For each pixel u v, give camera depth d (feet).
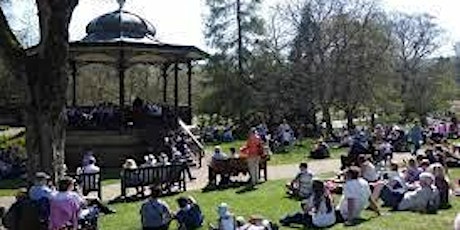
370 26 184.55
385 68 187.83
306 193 60.59
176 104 114.21
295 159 105.19
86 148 98.99
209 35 197.36
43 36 56.75
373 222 45.85
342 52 180.34
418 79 237.66
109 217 54.03
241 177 79.61
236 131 181.78
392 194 52.13
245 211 54.49
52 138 56.85
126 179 64.54
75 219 41.91
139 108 104.53
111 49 101.09
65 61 57.16
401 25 241.35
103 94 203.51
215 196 64.34
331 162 99.81
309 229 45.68
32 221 38.81
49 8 56.08
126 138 99.45
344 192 47.29
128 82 214.07
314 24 182.50
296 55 184.34
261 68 189.47
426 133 136.36
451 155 83.92
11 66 56.65
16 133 133.18
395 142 118.11
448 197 52.80
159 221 46.93
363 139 97.66
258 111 188.34
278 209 54.85
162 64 122.93
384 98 192.13
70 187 42.34
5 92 159.33
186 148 97.45
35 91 56.54
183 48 107.55
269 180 76.74
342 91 179.32
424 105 234.58
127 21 110.01
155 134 100.27
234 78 192.24
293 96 182.09
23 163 89.81
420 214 48.70
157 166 66.64
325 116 179.42
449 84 250.98
